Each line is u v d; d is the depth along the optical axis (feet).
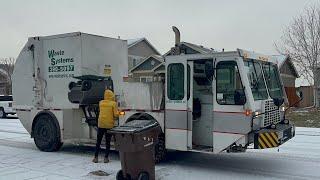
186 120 30.01
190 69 29.86
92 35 38.06
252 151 38.70
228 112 28.14
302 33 116.98
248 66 28.71
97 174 28.35
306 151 38.83
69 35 37.86
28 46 41.04
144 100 32.40
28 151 39.34
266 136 27.76
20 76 41.86
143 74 38.78
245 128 27.37
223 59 28.43
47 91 39.63
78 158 35.14
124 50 41.39
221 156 36.04
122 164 25.18
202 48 32.58
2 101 94.12
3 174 28.89
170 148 30.86
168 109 30.91
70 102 37.55
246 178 27.40
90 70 37.76
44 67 39.88
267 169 30.30
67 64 38.04
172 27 33.12
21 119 41.68
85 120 37.81
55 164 32.40
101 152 38.45
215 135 28.76
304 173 28.91
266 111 29.27
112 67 39.99
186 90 29.96
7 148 41.45
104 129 32.19
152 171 25.49
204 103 30.48
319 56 113.70
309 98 126.62
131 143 24.47
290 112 97.86
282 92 33.42
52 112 38.47
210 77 29.19
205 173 28.94
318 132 56.70
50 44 39.37
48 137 38.70
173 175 28.27
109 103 32.19
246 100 27.43
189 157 35.37
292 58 120.16
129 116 33.19
